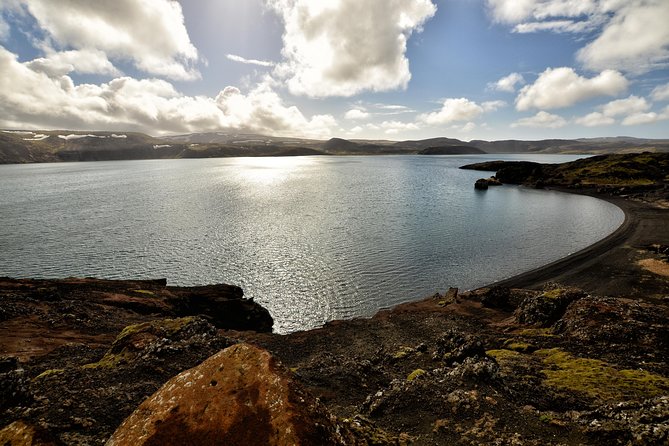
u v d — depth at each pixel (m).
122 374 20.80
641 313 31.41
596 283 52.81
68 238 82.50
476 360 21.44
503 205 124.06
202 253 71.75
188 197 143.88
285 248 74.25
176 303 46.03
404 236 82.69
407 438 14.58
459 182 198.75
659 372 22.27
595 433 13.26
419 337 35.97
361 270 62.75
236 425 6.38
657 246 65.69
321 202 130.25
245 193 154.62
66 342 30.84
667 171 184.12
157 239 81.44
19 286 44.78
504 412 15.70
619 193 143.88
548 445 13.05
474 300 47.72
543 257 67.62
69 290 46.06
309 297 53.62
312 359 31.86
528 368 22.94
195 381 7.32
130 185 188.50
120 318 39.44
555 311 35.03
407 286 56.59
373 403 17.88
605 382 20.00
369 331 38.84
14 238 82.62
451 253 70.62
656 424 12.30
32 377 22.64
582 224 93.19
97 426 14.34
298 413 6.58
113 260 68.25
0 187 183.75
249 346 8.10
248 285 57.66
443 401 17.05
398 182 198.62
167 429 6.40
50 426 13.84
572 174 191.25
